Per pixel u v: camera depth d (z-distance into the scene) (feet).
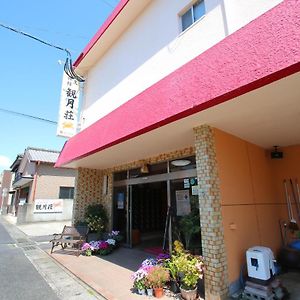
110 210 30.35
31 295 14.29
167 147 20.12
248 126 15.35
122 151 21.43
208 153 14.33
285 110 12.84
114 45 25.43
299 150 20.18
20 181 64.54
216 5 14.37
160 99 14.14
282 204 20.48
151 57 19.27
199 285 14.73
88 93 30.14
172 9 17.84
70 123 27.40
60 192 60.95
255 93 10.69
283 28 8.86
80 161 26.68
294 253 17.38
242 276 13.94
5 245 30.81
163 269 14.52
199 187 14.35
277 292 12.87
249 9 12.52
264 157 20.84
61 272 18.88
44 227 48.60
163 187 30.50
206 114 13.07
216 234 13.24
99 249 24.30
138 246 27.37
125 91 22.24
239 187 16.25
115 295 13.96
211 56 11.69
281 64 8.46
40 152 63.36
